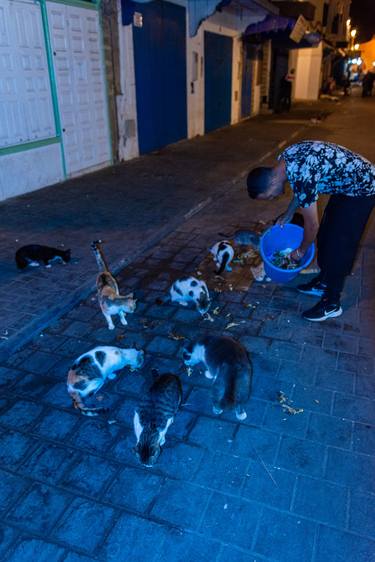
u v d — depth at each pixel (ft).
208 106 53.72
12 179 26.48
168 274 17.58
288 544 7.74
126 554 7.59
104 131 34.60
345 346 12.94
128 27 35.22
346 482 8.84
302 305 15.11
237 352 10.46
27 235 20.93
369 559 7.52
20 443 9.77
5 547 7.72
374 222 23.02
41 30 26.84
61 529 7.99
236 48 60.23
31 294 15.55
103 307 13.48
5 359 12.49
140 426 9.19
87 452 9.54
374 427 10.14
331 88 116.26
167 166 35.70
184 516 8.20
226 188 29.40
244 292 15.99
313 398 10.99
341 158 11.38
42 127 28.09
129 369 12.00
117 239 20.47
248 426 10.17
